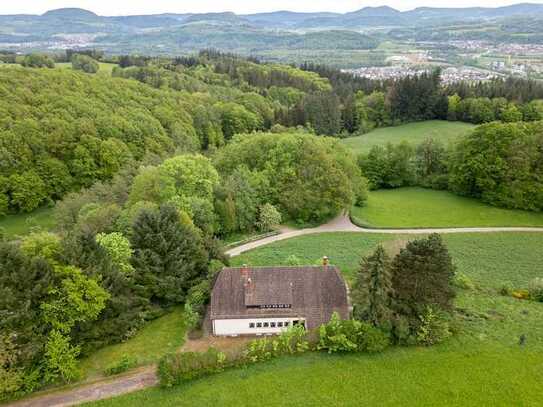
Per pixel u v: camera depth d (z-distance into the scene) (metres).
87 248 45.19
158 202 68.38
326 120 159.00
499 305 51.53
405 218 86.31
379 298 43.78
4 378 36.50
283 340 43.50
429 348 44.00
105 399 38.56
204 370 40.88
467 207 92.25
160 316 50.62
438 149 109.88
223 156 92.31
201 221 66.38
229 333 47.00
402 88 167.25
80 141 106.50
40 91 120.94
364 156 112.25
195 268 54.12
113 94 138.25
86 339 43.69
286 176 82.88
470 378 40.03
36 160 100.50
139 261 49.94
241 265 62.53
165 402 38.25
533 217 84.88
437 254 44.56
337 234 77.38
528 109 142.75
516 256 66.94
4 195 94.62
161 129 131.00
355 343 43.25
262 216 76.62
